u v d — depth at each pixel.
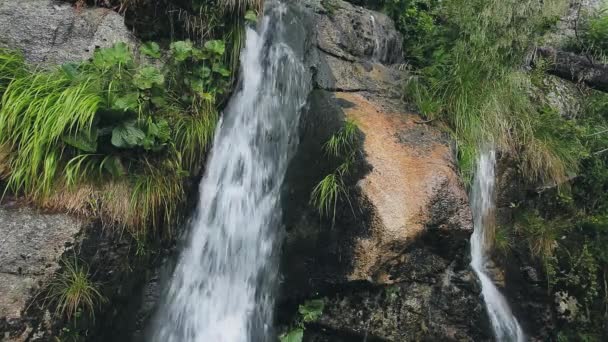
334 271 3.54
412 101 4.65
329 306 3.57
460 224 3.58
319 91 4.34
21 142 3.16
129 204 3.29
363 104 4.38
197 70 3.99
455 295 3.61
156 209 3.44
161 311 3.65
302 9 4.93
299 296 3.65
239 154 4.15
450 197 3.64
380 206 3.52
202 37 4.18
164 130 3.54
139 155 3.45
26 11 3.61
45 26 3.61
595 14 6.39
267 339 3.67
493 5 4.42
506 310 4.38
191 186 3.79
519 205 4.66
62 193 3.15
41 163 3.16
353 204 3.59
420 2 6.34
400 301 3.48
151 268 3.60
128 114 3.41
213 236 3.90
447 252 3.61
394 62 5.66
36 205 3.09
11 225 2.98
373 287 3.46
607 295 4.71
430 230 3.52
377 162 3.76
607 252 4.75
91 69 3.52
